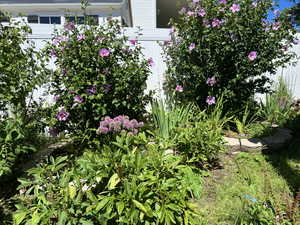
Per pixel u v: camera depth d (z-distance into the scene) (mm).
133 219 1776
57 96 3275
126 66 3314
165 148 2688
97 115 3238
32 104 3234
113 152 2320
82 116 3324
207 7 3588
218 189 2547
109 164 2096
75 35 3229
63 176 2080
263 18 3557
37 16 6871
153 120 3590
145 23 8336
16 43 3031
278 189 2545
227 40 3541
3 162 2301
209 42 3588
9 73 2801
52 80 3256
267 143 3436
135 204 1818
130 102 3340
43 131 3293
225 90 3680
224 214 2164
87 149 3182
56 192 2037
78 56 3156
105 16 6785
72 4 6617
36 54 3121
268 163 3098
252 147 3357
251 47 3639
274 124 4277
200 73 3689
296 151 3451
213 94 3873
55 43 3291
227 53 3584
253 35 3557
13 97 2840
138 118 3531
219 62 3674
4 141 2422
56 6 6668
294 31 3652
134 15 8266
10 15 3193
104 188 2080
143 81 3443
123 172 2031
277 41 3602
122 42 3414
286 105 4664
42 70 3279
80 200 1892
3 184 2627
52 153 3186
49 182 2123
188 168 2549
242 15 3512
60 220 1763
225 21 3525
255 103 4410
